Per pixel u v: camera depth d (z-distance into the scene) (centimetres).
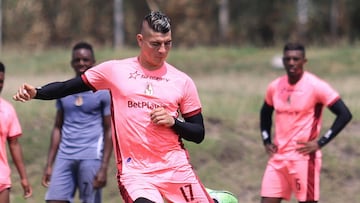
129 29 10519
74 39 10538
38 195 2781
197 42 10494
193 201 1507
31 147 3027
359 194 2806
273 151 2044
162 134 1473
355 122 3291
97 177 2114
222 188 2856
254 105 3619
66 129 2134
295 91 2011
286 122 2019
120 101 1480
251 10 10694
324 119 3216
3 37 10100
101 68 1498
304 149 1995
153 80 1483
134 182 1462
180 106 1505
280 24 10556
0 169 1941
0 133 1953
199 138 1508
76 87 1502
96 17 10656
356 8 10456
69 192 2131
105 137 2122
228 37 10694
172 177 1482
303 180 1997
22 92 1472
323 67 5753
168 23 1463
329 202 2769
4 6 10162
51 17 10469
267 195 2041
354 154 3005
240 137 3141
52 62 5950
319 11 10531
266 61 6181
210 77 5544
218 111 3400
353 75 5497
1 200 1944
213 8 10725
